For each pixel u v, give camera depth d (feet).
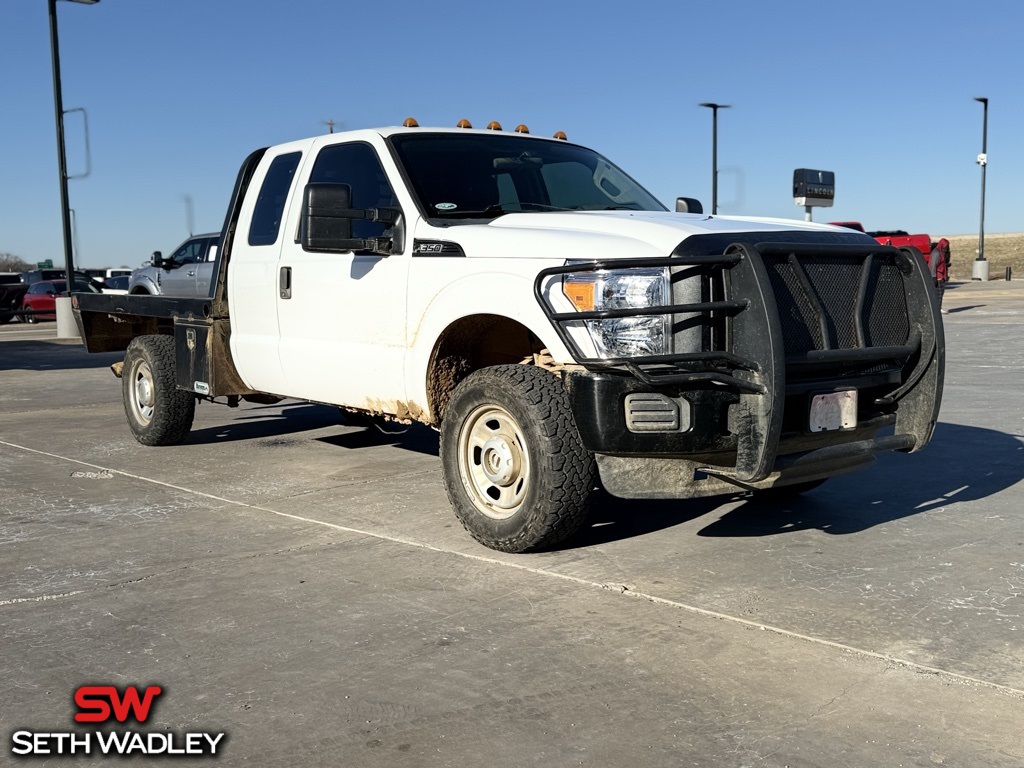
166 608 14.02
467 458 16.88
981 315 75.87
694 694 11.04
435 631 12.98
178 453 26.23
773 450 14.53
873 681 11.34
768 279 14.55
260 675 11.69
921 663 11.82
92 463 24.93
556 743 10.00
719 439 15.06
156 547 17.13
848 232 16.85
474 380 16.48
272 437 28.63
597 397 15.06
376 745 10.01
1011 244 269.64
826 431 15.57
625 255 15.08
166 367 26.23
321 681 11.50
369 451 26.18
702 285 14.80
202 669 11.89
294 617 13.57
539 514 15.70
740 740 10.00
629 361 14.69
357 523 18.56
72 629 13.26
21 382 45.11
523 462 16.10
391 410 19.36
